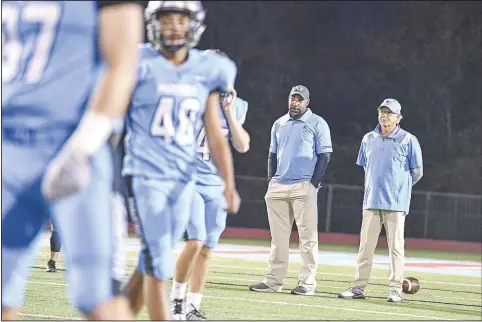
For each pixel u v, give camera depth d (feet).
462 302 76.95
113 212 24.68
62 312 54.60
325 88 252.62
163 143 38.83
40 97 24.49
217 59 39.73
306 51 253.44
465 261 147.84
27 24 24.95
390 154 73.41
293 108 75.87
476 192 246.06
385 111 73.56
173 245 39.42
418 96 252.21
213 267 99.81
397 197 73.15
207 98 39.73
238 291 73.82
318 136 75.00
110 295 24.21
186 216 39.50
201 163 53.78
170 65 39.11
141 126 39.04
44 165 24.31
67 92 24.59
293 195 74.95
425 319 62.03
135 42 24.25
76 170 22.99
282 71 253.24
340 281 91.04
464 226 211.20
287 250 75.72
